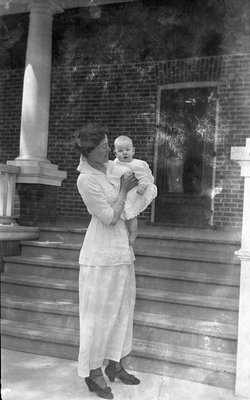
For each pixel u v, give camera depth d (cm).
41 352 348
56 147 650
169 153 618
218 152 600
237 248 393
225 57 591
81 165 286
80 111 646
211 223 591
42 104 521
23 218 496
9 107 693
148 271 377
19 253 456
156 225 600
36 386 286
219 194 595
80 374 276
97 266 279
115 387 290
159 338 333
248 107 583
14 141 693
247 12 570
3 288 405
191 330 321
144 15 604
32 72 519
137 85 631
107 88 639
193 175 609
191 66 607
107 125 640
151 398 273
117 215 275
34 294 397
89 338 276
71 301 382
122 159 313
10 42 591
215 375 299
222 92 598
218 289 355
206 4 586
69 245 434
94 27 609
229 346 313
